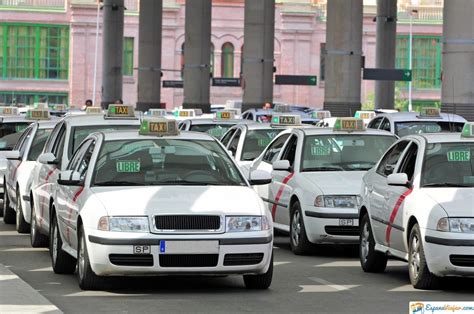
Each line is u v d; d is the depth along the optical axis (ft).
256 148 133.49
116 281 82.69
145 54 441.68
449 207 77.41
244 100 372.58
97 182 80.12
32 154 123.24
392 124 147.43
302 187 104.73
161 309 70.28
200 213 73.56
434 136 86.63
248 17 371.35
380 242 88.22
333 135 111.86
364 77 335.67
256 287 79.05
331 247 112.16
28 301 68.90
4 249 105.91
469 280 85.35
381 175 90.89
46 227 99.50
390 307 72.38
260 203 76.02
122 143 83.41
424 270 79.05
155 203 74.18
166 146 83.46
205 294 76.89
